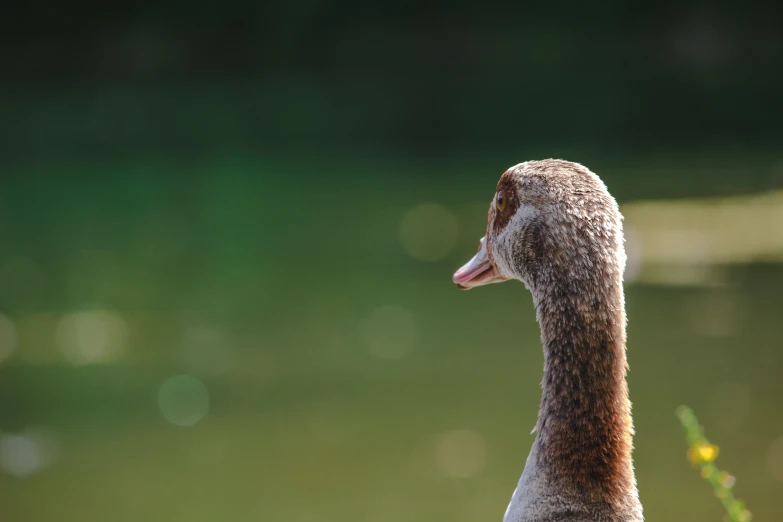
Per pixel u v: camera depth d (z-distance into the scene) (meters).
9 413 19.59
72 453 17.97
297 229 33.22
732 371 19.61
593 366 6.54
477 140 45.00
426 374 20.84
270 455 17.56
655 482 15.43
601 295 6.57
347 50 54.59
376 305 25.48
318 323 24.45
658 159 40.19
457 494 15.88
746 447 16.27
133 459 17.72
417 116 47.88
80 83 52.75
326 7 55.25
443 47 54.31
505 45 54.16
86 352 22.84
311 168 42.22
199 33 55.31
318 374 21.14
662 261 26.58
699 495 14.93
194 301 26.31
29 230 33.97
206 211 36.22
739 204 31.97
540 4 55.81
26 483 16.84
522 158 41.81
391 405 19.33
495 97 49.66
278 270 28.70
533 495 6.52
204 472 17.17
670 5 54.81
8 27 54.34
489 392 19.80
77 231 33.78
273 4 55.47
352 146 45.31
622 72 51.66
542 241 6.80
